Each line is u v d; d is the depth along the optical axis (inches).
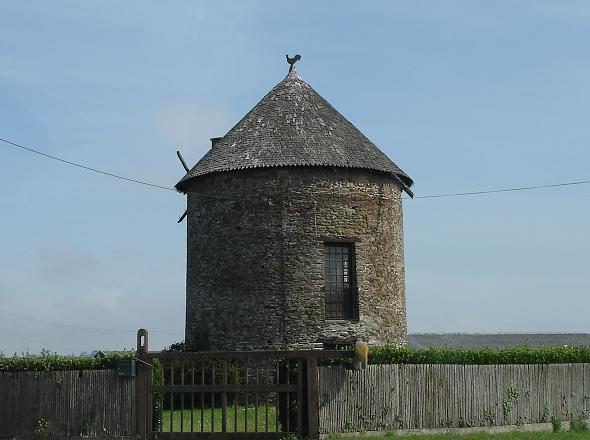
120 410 756.0
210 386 741.9
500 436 778.2
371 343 1168.8
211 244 1200.8
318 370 756.6
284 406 756.6
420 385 800.3
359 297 1170.6
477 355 839.7
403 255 1275.8
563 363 895.1
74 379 769.6
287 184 1165.1
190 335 1221.7
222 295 1181.1
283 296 1149.7
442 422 805.9
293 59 1312.7
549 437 786.2
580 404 901.8
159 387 750.5
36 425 770.2
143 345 757.9
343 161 1173.7
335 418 756.0
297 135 1192.8
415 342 2116.1
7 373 784.3
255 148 1184.8
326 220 1168.8
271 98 1263.5
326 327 1150.3
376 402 775.1
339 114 1282.0
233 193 1187.9
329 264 1177.4
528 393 862.5
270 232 1162.6
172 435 739.4
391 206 1235.9
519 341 2253.9
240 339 1159.6
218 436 732.7
